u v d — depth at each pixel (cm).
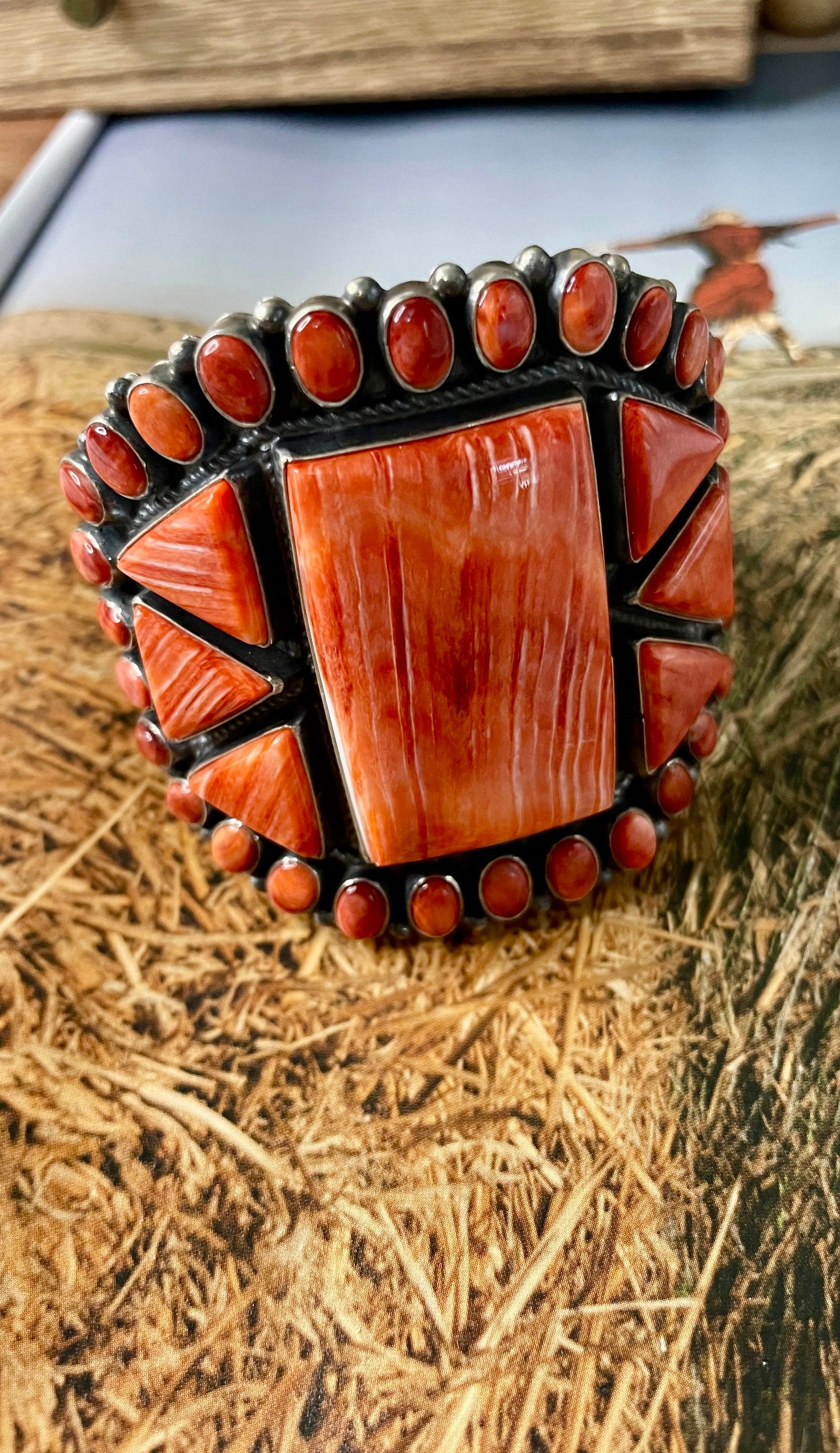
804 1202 10
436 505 9
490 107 20
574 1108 11
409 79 19
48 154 20
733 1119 11
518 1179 10
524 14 18
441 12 19
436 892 11
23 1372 10
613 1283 10
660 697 11
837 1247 10
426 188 19
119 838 13
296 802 11
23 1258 10
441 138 19
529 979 12
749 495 15
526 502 9
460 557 9
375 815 10
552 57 19
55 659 15
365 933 11
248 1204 10
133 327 17
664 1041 11
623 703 11
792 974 11
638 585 10
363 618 10
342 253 18
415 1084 11
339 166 19
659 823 12
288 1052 11
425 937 12
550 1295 10
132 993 12
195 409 9
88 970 12
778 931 12
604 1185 10
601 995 11
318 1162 11
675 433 10
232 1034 11
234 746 11
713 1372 9
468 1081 11
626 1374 9
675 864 12
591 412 10
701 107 19
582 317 9
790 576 14
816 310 16
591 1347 9
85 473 10
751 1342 9
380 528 9
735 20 18
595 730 11
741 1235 10
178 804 12
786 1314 9
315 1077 11
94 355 17
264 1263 10
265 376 9
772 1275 10
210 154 20
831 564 14
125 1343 10
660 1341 9
